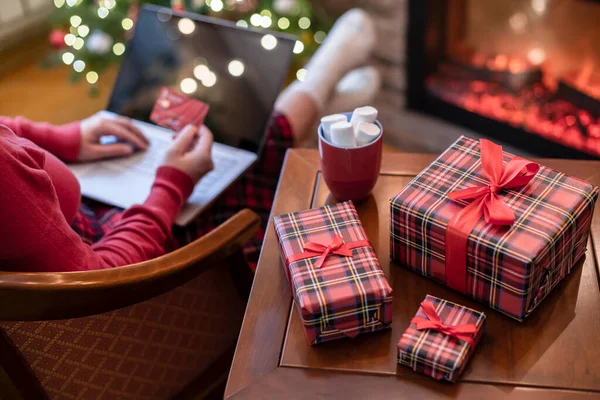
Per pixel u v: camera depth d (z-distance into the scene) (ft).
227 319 3.50
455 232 2.60
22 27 8.76
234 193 4.40
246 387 2.53
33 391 2.76
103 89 7.97
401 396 2.44
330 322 2.57
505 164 2.91
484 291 2.67
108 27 7.35
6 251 2.64
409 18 7.02
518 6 6.55
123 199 4.04
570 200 2.70
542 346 2.56
